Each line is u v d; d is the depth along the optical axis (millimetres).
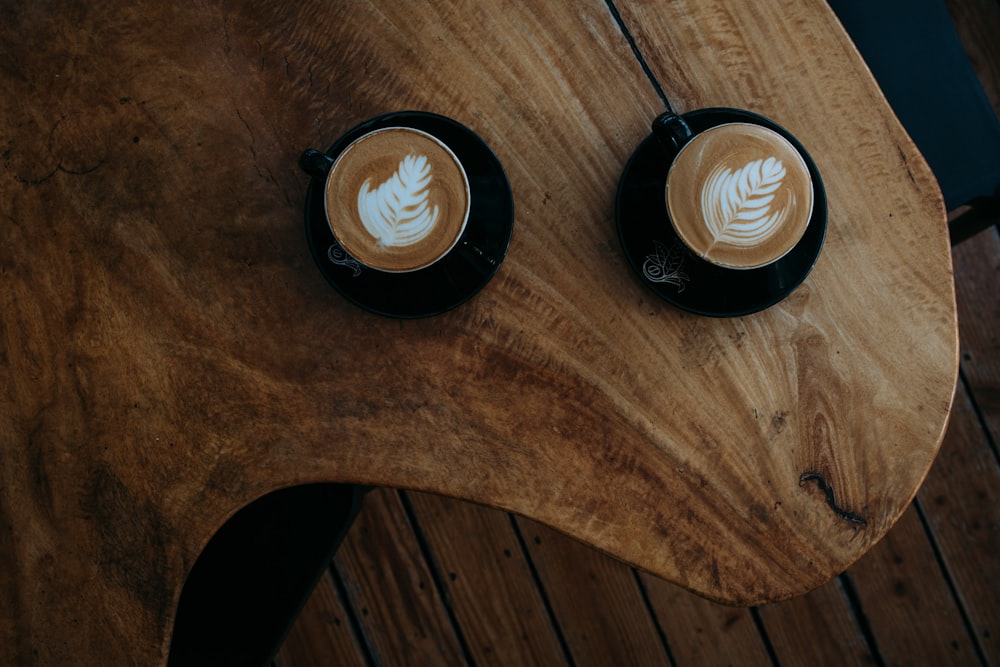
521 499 859
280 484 855
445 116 854
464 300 842
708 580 867
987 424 1507
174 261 856
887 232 869
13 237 857
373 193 797
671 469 867
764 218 805
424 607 1440
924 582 1473
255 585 1012
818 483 871
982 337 1523
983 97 1094
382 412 858
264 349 856
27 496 860
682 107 868
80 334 856
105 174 858
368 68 861
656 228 849
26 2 859
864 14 1104
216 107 858
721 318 865
